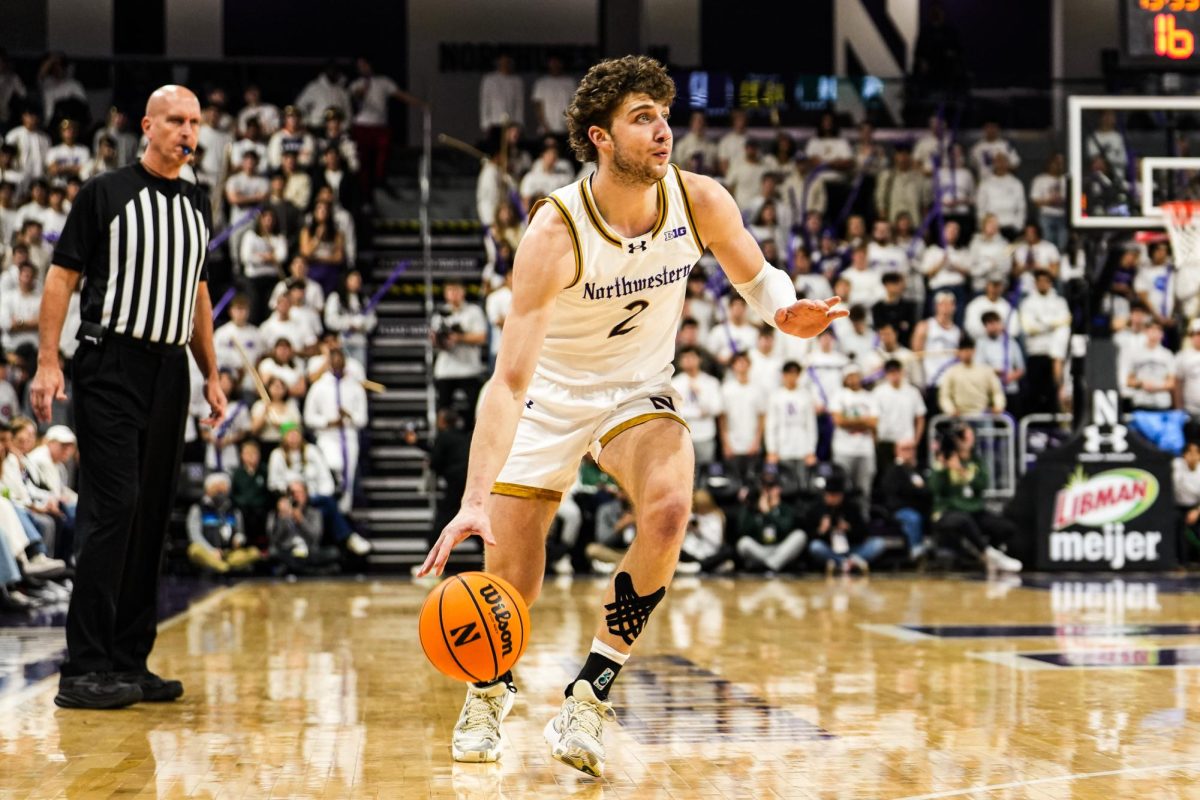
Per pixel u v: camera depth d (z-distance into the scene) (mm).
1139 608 7902
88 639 4395
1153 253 13250
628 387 3455
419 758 3480
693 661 5477
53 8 17203
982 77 14117
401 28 17641
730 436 11828
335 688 4773
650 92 3174
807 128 14281
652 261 3332
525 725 3986
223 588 10070
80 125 14633
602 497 11328
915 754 3490
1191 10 10852
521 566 3432
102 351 4430
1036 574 11117
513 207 14227
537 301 3238
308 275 13375
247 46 17531
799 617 7434
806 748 3582
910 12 17672
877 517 11930
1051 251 13422
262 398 11086
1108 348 11398
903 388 11984
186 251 4531
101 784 3172
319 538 11352
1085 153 11273
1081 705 4309
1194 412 12547
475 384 12344
